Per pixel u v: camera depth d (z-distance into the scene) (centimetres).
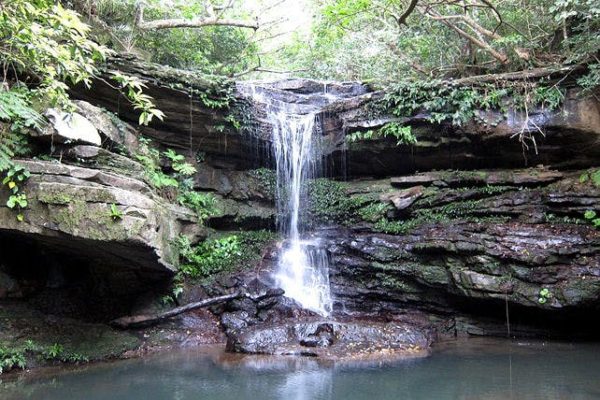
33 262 774
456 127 895
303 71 1502
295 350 682
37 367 625
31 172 617
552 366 593
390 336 720
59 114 659
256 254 945
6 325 664
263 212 1025
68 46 555
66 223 611
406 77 1170
